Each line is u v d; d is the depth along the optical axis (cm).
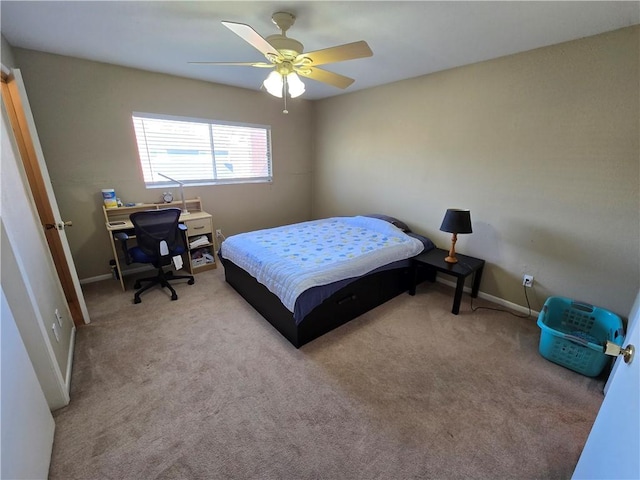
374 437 146
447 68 278
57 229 212
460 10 169
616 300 215
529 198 246
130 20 187
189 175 364
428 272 324
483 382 181
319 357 202
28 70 248
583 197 218
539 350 207
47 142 268
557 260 239
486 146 266
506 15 173
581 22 179
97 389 172
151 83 309
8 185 154
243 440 143
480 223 282
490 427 151
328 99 419
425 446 141
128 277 329
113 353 204
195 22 190
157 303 273
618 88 193
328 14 176
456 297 256
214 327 236
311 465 133
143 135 321
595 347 176
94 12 177
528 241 252
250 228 433
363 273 241
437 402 166
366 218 349
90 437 143
